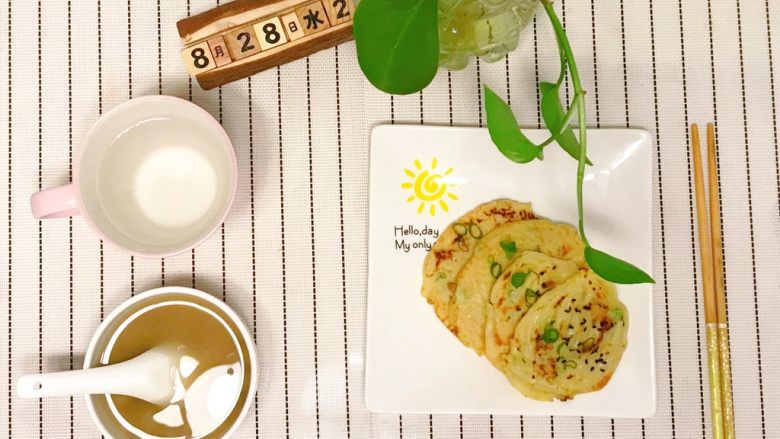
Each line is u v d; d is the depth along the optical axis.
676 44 0.70
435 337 0.69
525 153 0.57
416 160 0.69
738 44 0.70
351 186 0.70
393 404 0.68
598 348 0.68
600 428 0.69
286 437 0.69
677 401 0.69
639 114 0.70
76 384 0.64
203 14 0.67
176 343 0.67
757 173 0.70
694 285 0.70
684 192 0.70
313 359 0.69
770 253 0.70
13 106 0.69
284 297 0.69
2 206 0.69
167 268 0.69
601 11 0.70
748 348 0.69
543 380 0.67
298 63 0.70
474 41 0.62
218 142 0.66
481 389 0.68
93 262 0.69
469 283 0.68
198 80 0.67
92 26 0.70
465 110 0.70
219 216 0.64
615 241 0.69
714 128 0.70
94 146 0.65
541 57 0.70
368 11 0.53
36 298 0.69
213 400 0.67
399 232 0.69
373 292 0.69
